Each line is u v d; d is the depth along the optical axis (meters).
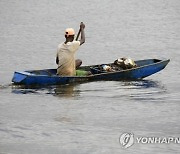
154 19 94.50
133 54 64.12
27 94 40.94
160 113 35.91
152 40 73.62
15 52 64.75
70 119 34.56
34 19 97.00
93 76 44.59
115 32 81.69
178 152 29.12
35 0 124.00
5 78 48.25
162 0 118.62
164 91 42.19
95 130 32.41
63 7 113.25
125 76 45.75
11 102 38.66
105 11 106.44
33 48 68.06
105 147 29.83
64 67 44.50
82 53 64.62
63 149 29.58
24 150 29.52
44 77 42.94
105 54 64.06
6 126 33.22
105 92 41.41
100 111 36.31
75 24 91.69
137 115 35.41
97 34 80.12
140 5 113.06
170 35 77.38
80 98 39.56
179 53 64.06
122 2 117.94
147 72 46.50
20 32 81.94
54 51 66.00
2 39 75.06
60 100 39.03
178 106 37.56
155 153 28.97
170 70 52.22
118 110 36.56
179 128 32.81
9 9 110.56
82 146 29.94
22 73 43.28
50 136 31.52
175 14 100.19
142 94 41.09
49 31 83.38
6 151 29.38
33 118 34.78
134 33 80.19
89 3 118.19
